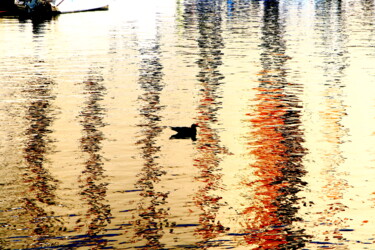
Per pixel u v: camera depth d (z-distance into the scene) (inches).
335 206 722.8
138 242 634.2
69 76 1466.5
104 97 1247.5
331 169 840.3
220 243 634.2
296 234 655.1
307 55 1732.3
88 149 922.1
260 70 1520.7
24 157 888.9
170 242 634.2
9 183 788.6
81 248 621.0
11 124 1055.0
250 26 2479.1
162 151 912.3
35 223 675.4
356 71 1491.1
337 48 1854.1
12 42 2054.6
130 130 1017.5
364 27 2386.8
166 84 1369.3
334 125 1042.7
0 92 1295.5
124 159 878.4
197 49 1871.3
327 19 2723.9
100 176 813.2
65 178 806.5
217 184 789.2
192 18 2849.4
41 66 1600.6
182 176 815.1
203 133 1002.1
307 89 1307.8
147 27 2492.6
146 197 745.6
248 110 1141.1
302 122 1063.0
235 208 717.3
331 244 634.2
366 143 947.3
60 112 1133.1
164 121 1070.4
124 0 4084.6
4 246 624.7
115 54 1793.8
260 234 654.5
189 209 713.6
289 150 920.3
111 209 711.1
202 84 1365.7
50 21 2783.0
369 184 787.4
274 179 806.5
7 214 697.6
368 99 1213.1
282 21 2662.4
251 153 906.7
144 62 1653.5
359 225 674.2
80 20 2817.4
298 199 743.7
